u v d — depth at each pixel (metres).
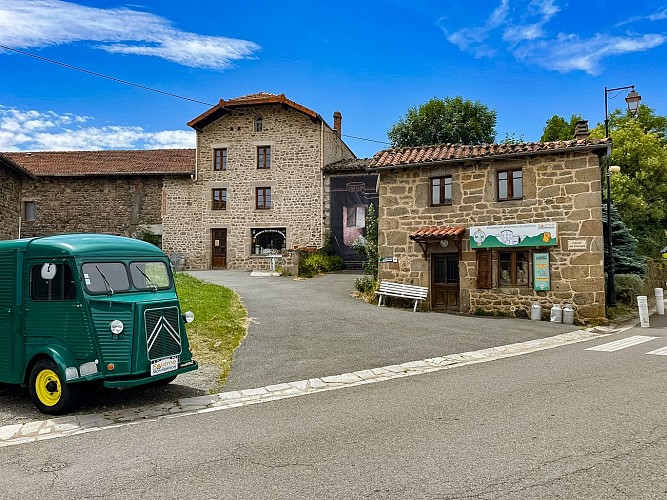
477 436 5.04
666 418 5.42
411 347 10.23
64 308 6.64
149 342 6.75
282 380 7.89
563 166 14.23
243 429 5.63
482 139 29.05
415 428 5.39
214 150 27.89
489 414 5.78
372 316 13.52
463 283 15.45
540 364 8.71
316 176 26.80
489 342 10.93
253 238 27.45
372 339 10.87
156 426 5.87
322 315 13.37
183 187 27.80
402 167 16.38
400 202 16.62
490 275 15.06
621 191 24.70
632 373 7.77
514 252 14.95
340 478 4.15
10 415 6.50
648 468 4.15
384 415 5.94
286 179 27.06
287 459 4.63
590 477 4.00
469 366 8.76
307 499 3.79
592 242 13.78
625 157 25.80
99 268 6.88
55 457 4.92
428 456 4.55
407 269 16.41
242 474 4.32
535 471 4.14
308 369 8.52
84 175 27.42
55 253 6.81
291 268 22.39
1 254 7.18
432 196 16.28
